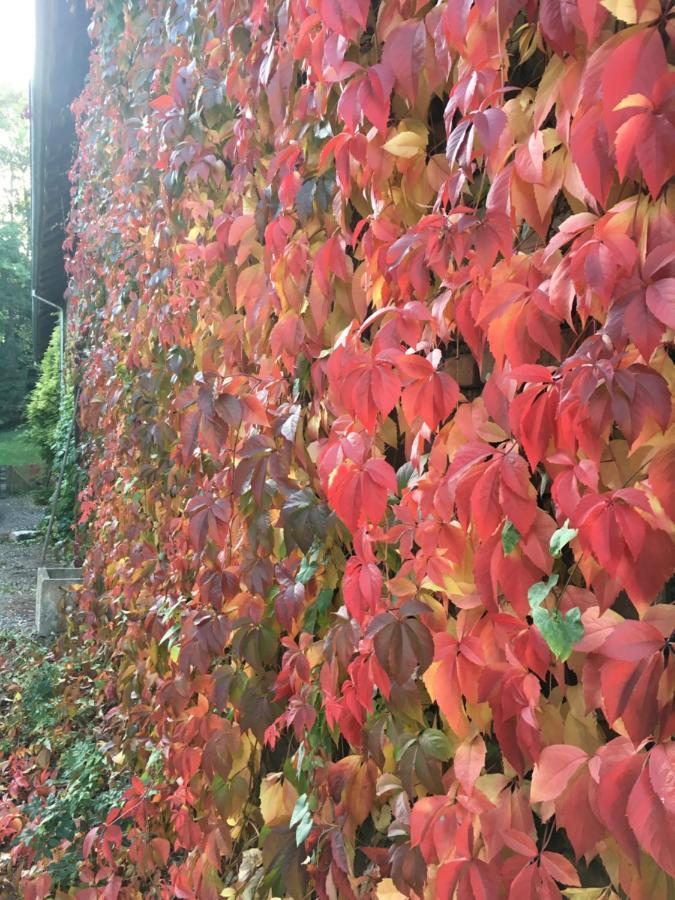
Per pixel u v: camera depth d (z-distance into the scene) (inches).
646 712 33.2
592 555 36.8
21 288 1143.0
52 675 171.0
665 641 33.3
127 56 157.8
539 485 44.7
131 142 144.3
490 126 40.1
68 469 336.5
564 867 40.3
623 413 32.7
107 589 171.5
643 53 30.0
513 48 45.8
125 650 137.5
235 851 86.0
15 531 491.2
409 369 46.9
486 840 43.8
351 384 48.9
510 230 40.6
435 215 44.4
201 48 97.7
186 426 71.6
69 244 288.4
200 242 98.7
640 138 30.3
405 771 51.3
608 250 32.7
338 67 51.8
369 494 49.0
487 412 43.8
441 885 44.8
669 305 30.4
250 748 79.9
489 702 42.5
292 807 68.6
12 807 119.0
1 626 247.8
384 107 47.8
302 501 65.1
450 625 49.5
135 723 119.5
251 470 68.1
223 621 77.3
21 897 105.8
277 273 67.0
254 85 76.5
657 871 37.5
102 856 101.5
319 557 66.4
